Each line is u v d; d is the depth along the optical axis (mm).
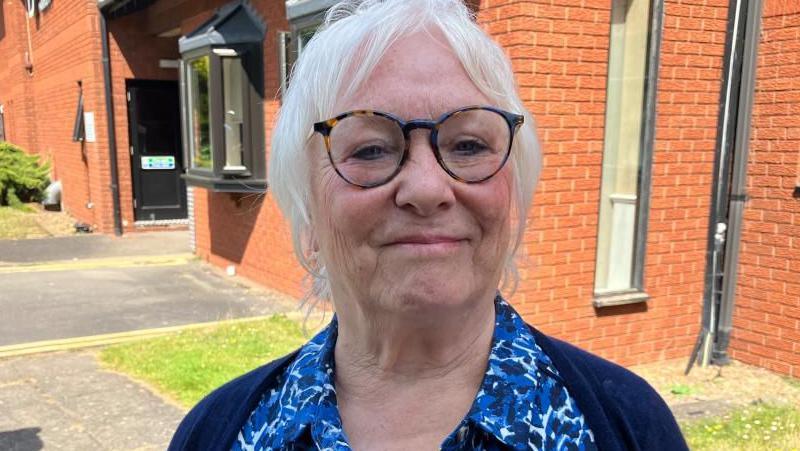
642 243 4883
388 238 1112
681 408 4258
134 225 12086
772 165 4871
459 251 1126
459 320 1187
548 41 4289
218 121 7484
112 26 11367
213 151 7566
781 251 4859
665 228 4965
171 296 7527
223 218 8945
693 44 4793
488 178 1121
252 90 7336
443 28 1137
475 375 1229
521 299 4520
